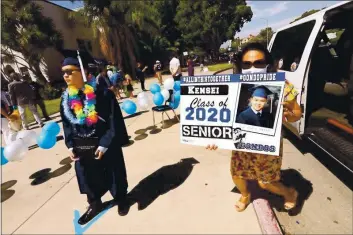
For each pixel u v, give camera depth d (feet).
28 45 57.57
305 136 12.73
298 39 14.56
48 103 51.52
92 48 81.41
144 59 94.58
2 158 14.94
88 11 66.59
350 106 11.85
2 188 14.05
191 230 8.93
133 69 77.15
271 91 7.45
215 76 8.11
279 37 18.49
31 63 60.34
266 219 8.74
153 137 18.98
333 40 14.21
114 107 9.34
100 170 9.99
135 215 10.16
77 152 9.39
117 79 38.32
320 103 12.56
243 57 7.82
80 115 8.87
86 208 11.19
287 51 16.05
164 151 16.10
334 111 12.69
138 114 26.71
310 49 11.93
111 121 9.26
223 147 8.49
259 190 10.90
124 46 75.66
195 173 12.83
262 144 7.81
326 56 13.42
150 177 12.98
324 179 11.53
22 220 10.95
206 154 14.97
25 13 55.06
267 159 8.13
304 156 13.78
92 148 9.24
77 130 9.18
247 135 7.99
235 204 9.98
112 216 10.30
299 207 9.90
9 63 61.62
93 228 9.77
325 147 11.05
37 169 16.12
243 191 9.25
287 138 16.33
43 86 60.44
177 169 13.47
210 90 8.29
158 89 21.76
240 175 8.71
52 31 60.08
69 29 75.31
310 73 12.49
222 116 8.28
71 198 12.16
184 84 8.64
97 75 25.40
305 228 8.89
